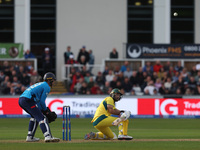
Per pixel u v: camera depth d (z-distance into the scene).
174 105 95.75
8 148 38.78
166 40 127.00
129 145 41.53
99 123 45.38
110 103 45.47
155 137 54.47
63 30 125.62
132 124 80.75
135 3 127.69
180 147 40.56
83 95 94.31
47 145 41.09
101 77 101.81
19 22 124.06
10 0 124.19
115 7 126.69
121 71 103.75
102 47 126.06
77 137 53.62
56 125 76.81
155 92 98.19
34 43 125.69
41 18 126.00
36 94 43.50
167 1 126.69
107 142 44.22
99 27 126.12
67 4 125.88
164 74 101.88
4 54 106.69
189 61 108.06
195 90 99.94
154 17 127.31
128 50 107.19
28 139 45.41
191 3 129.50
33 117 45.47
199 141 46.56
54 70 125.31
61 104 93.69
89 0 126.00
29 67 104.06
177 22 129.38
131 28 127.75
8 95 93.56
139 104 95.25
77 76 102.12
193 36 129.62
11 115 93.44
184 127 75.06
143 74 100.88
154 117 95.44
